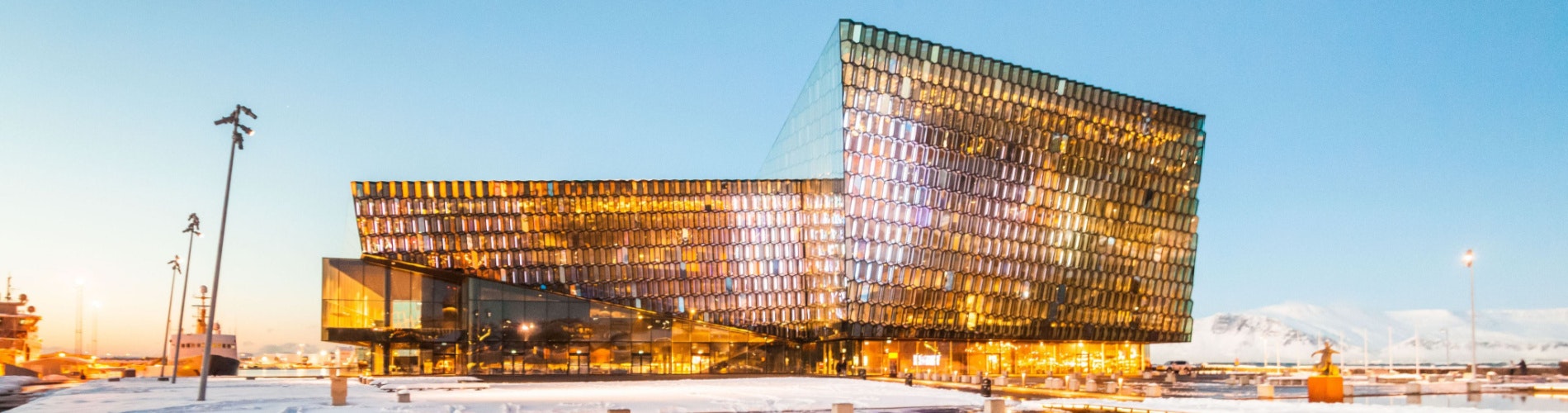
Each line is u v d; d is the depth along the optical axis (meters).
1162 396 51.12
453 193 101.12
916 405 44.94
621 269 101.62
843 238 98.31
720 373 101.12
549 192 101.88
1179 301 116.62
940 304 102.44
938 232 102.38
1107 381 79.00
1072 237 109.69
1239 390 60.25
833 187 100.88
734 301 102.19
